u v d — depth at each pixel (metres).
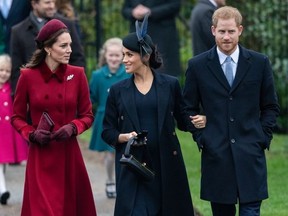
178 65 27.98
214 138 16.34
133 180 16.42
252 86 16.44
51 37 16.73
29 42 21.83
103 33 37.75
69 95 17.05
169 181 16.50
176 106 16.84
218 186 16.30
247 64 16.45
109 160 22.52
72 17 24.31
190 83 16.64
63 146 16.95
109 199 22.36
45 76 17.00
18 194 22.77
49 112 17.00
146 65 16.66
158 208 16.50
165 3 27.30
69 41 16.88
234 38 16.25
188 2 37.06
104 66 23.19
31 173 16.88
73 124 16.84
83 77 17.28
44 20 21.88
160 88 16.59
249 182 16.23
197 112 16.80
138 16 26.78
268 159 27.02
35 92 16.98
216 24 16.33
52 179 16.86
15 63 21.92
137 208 16.31
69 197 16.98
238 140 16.33
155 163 16.52
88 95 17.34
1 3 26.48
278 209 20.45
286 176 24.50
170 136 16.55
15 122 17.11
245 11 31.09
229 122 16.33
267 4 31.36
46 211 16.52
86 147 29.77
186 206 16.67
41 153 16.88
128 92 16.59
